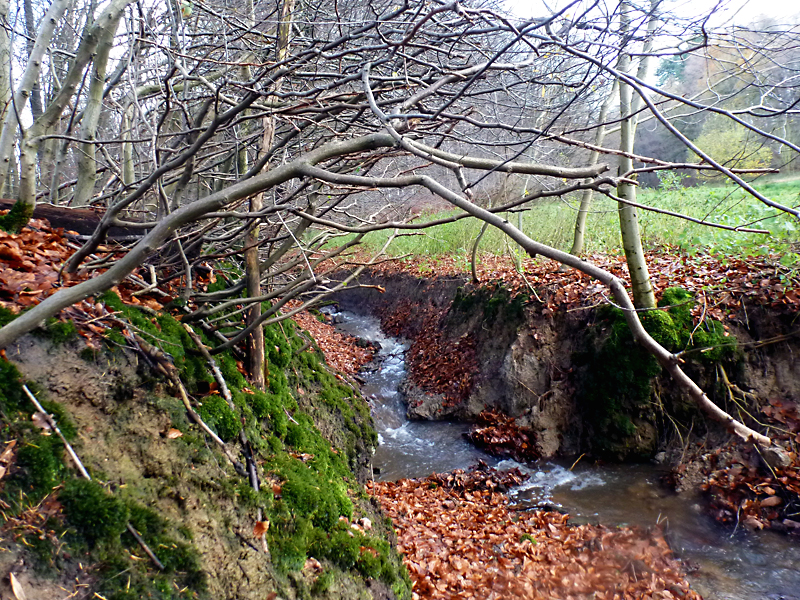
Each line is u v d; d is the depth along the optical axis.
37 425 1.92
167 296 3.34
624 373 6.06
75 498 1.82
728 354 5.49
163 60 4.09
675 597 3.86
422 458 7.00
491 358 8.02
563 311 7.30
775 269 5.81
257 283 3.51
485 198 7.93
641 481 5.57
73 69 3.38
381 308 14.38
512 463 6.60
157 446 2.29
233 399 3.03
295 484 2.93
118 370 2.34
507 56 3.25
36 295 2.46
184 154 2.54
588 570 4.25
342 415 5.12
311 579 2.58
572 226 9.95
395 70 3.21
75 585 1.67
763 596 3.80
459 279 10.67
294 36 3.58
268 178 2.13
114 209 2.57
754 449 4.95
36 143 3.25
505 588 4.07
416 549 4.54
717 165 1.53
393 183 1.92
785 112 1.56
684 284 6.31
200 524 2.20
